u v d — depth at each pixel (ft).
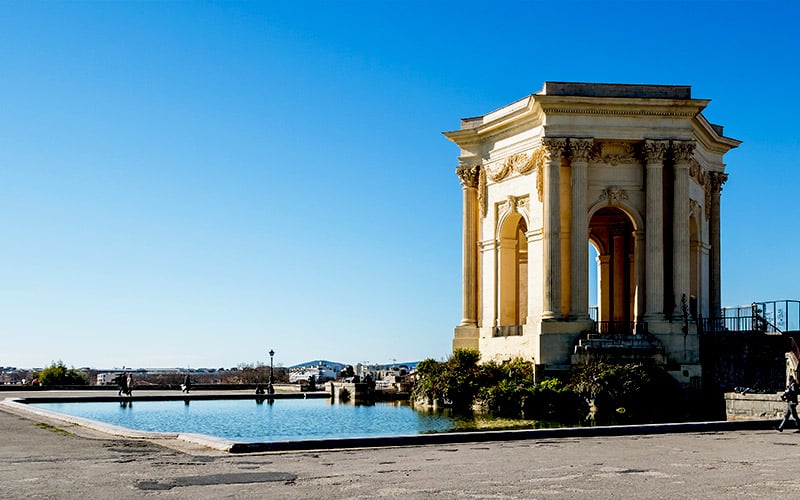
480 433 104.78
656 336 199.62
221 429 147.74
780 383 189.06
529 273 213.05
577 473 76.59
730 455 90.68
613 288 256.32
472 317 232.94
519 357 206.59
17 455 87.40
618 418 173.78
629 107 205.46
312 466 80.07
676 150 206.28
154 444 98.02
